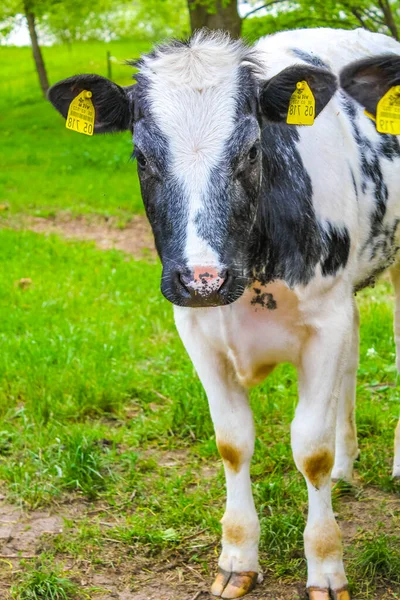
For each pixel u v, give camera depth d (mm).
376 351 6441
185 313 3654
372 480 4621
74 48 39750
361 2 9719
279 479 4488
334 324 3572
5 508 4488
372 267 4230
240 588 3648
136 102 3309
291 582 3730
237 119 3125
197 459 4945
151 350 6645
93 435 5164
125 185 14938
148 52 3498
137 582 3801
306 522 4039
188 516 4242
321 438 3574
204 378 3727
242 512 3729
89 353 6492
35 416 5449
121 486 4648
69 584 3701
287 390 5703
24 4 16344
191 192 3000
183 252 2930
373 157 4012
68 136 21703
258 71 3352
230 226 2996
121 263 9602
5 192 14180
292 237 3406
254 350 3648
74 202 13469
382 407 5504
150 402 5781
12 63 37344
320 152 3623
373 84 3225
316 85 3283
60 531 4250
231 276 2945
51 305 7855
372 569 3711
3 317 7516
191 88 3180
